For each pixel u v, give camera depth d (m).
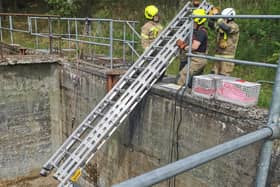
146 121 5.65
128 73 5.69
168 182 5.34
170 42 5.42
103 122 5.16
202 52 5.15
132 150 6.16
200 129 4.59
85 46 10.59
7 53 10.32
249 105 4.08
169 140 5.22
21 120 8.48
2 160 8.35
